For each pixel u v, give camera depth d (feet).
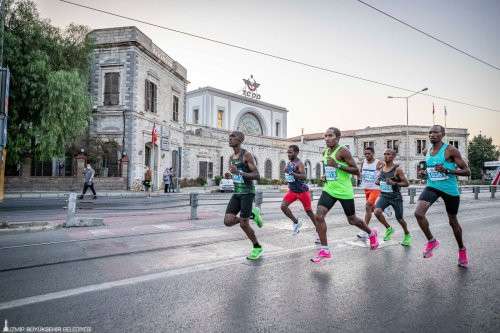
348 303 11.59
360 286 13.30
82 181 69.82
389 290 12.89
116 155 77.46
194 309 10.92
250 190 16.88
